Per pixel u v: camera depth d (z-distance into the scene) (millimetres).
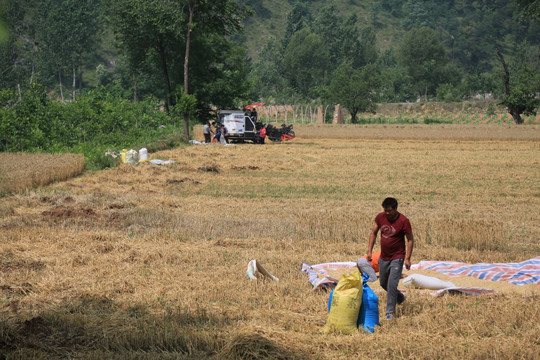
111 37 168125
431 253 11953
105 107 42281
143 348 6453
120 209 17031
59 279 9375
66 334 6781
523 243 13281
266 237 13430
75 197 18609
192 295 8594
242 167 28125
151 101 58219
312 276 9664
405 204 18766
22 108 37094
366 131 55656
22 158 26875
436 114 112812
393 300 7668
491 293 8727
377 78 96250
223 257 11297
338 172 27141
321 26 187500
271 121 98188
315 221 14031
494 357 6098
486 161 31938
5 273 9641
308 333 7113
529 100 73000
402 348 6363
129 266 10383
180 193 20719
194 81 55031
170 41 54969
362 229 13648
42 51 124750
